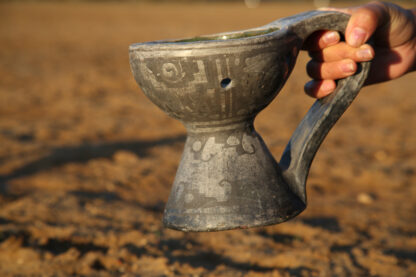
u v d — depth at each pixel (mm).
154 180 4609
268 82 1252
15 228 3367
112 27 23094
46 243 3199
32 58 13500
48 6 43938
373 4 1438
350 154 5379
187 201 1304
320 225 3559
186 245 3193
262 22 25297
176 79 1218
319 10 1400
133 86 9906
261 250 3100
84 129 6574
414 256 3072
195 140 1352
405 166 4980
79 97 8812
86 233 3338
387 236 3363
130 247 3176
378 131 6434
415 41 1674
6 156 5191
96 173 4734
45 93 9094
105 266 2938
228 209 1272
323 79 1423
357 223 3594
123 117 7352
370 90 9445
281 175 1376
